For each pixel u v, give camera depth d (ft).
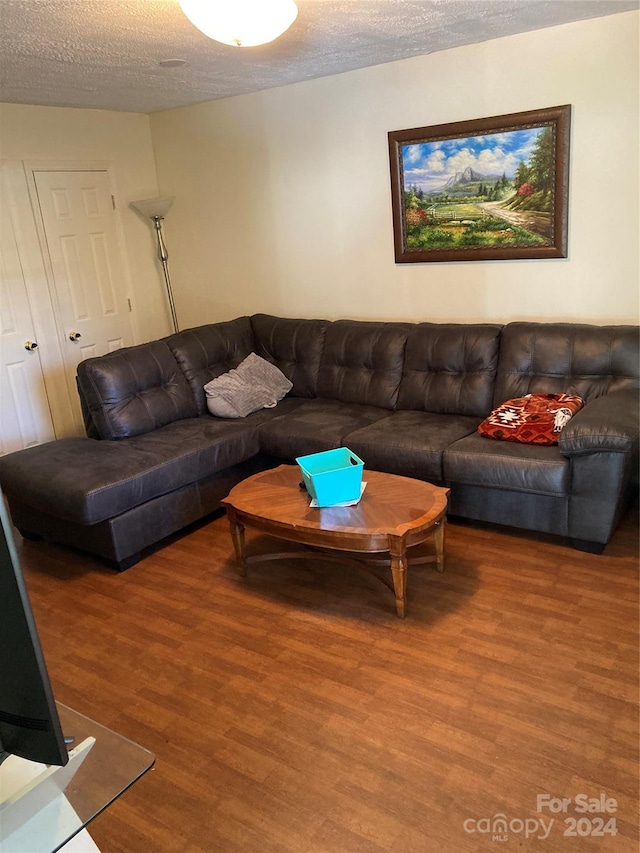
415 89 12.39
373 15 9.26
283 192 14.79
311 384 13.93
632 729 6.44
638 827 5.46
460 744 6.44
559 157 11.19
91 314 16.10
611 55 10.43
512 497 9.98
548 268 11.93
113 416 11.94
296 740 6.69
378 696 7.19
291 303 15.60
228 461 11.75
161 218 16.26
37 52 9.91
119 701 7.48
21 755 3.56
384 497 9.00
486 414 11.68
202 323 17.43
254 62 11.60
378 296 14.17
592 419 9.07
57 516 10.18
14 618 3.13
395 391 12.71
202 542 11.22
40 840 3.86
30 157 14.42
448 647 7.88
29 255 14.67
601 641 7.74
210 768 6.44
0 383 14.43
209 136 15.58
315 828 5.70
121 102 14.60
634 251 11.06
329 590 9.37
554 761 6.15
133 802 6.13
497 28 10.58
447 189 12.51
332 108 13.50
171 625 8.87
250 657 8.05
